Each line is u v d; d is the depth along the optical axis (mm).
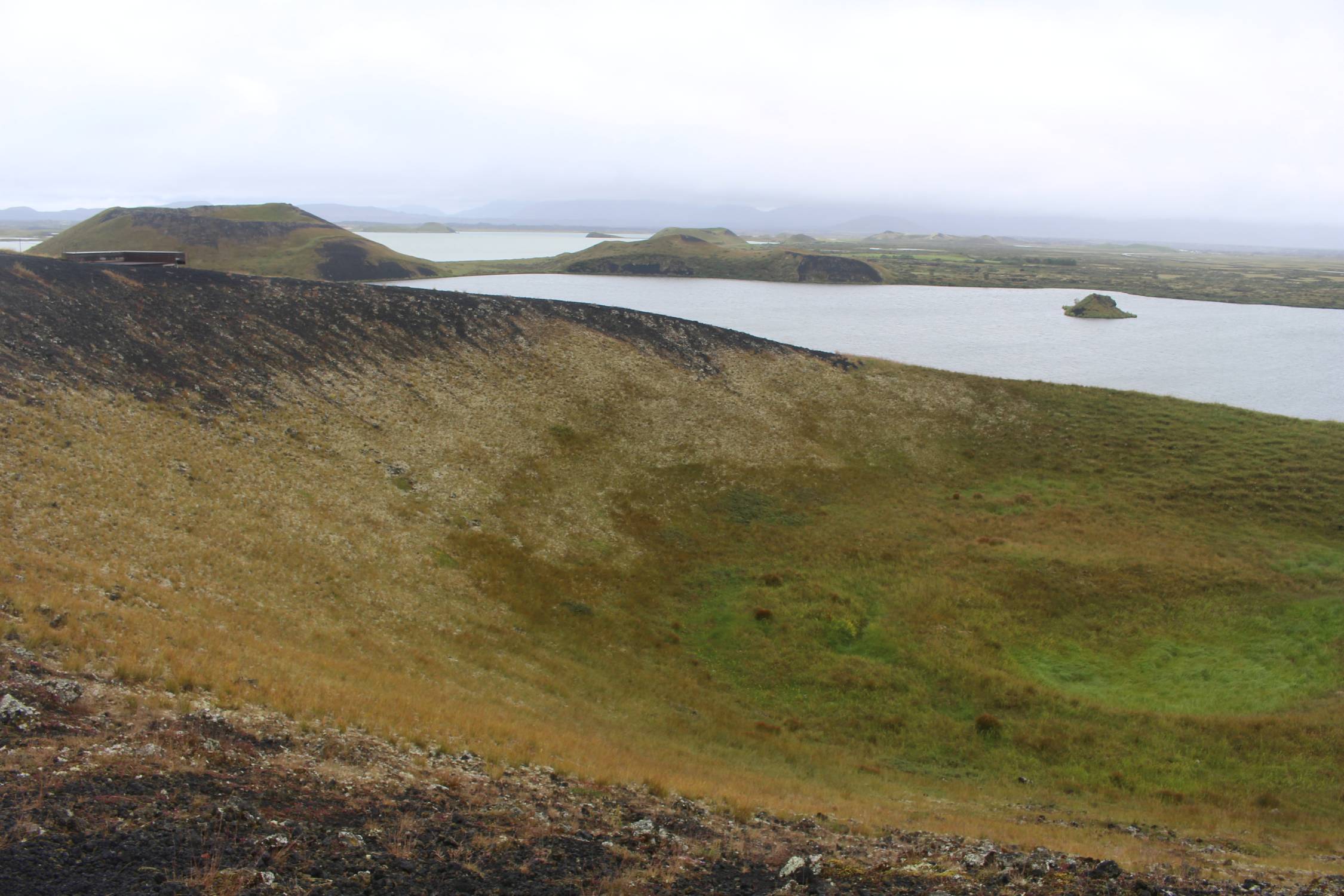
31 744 14789
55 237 180625
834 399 68250
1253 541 47500
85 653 19500
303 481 40469
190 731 17156
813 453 59906
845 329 145625
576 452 53875
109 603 23766
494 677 30641
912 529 50094
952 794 27453
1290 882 18375
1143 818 25547
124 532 30156
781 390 68438
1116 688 34719
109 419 38469
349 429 47562
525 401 57750
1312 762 28672
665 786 22141
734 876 16188
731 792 23234
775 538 48312
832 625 38844
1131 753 30078
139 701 17906
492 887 13672
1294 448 58531
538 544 43094
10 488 29828
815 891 15406
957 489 57062
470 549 40531
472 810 17250
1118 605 40375
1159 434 62719
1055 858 18375
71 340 44062
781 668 36094
